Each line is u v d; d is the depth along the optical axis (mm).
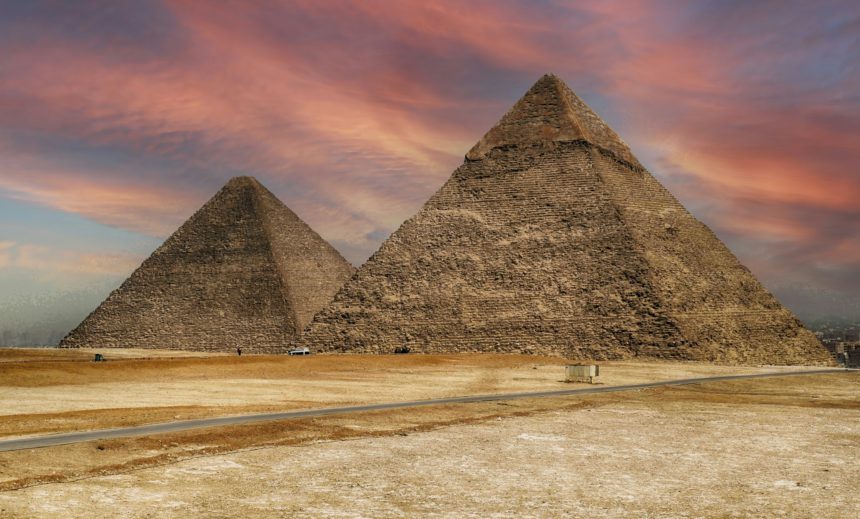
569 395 113625
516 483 56125
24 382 121000
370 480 55969
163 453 61156
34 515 45406
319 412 84188
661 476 59031
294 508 48844
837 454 68562
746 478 58688
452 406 94438
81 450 59500
